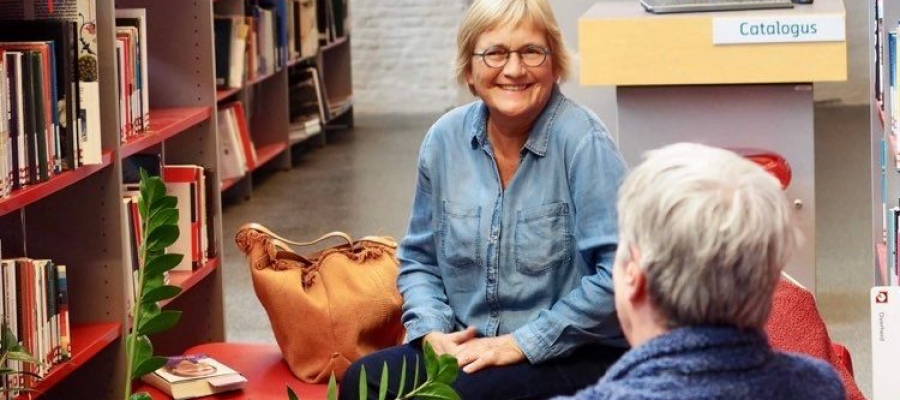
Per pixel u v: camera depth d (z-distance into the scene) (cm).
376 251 375
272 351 391
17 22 337
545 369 292
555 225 299
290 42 888
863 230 674
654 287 159
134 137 395
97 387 377
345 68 1048
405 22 1159
